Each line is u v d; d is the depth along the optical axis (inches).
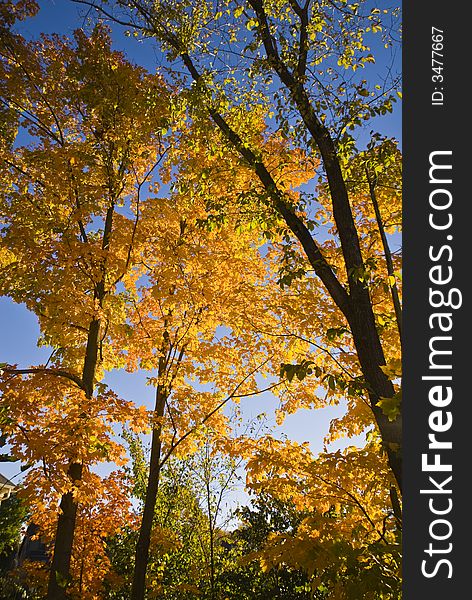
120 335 422.3
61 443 300.5
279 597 454.3
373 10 262.4
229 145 291.9
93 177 387.5
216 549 509.4
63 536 342.3
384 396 204.8
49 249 344.5
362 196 301.3
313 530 225.3
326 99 247.8
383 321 243.4
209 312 396.5
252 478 268.7
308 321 305.3
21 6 370.9
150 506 414.6
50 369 355.3
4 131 390.9
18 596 487.5
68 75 385.4
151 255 400.8
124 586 513.0
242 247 402.3
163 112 358.6
